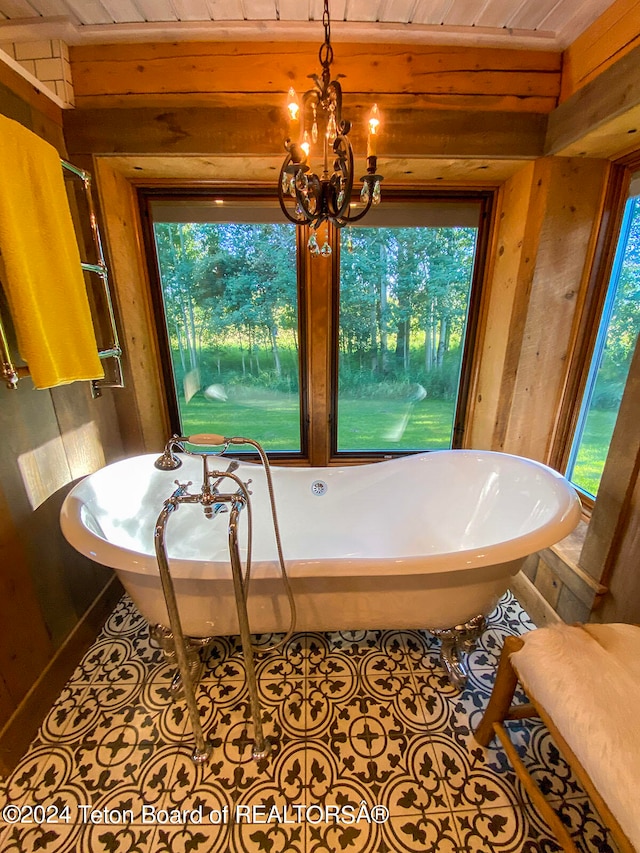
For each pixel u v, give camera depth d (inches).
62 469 57.1
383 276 77.3
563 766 44.6
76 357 52.4
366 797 42.1
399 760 45.3
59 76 57.6
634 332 59.2
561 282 65.5
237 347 81.5
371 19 54.1
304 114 37.7
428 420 88.1
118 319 68.3
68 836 39.3
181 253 75.7
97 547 44.4
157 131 59.3
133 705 52.0
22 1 50.1
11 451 47.5
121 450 74.4
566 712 32.9
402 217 73.9
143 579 46.3
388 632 63.3
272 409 86.0
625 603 49.3
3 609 45.2
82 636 59.6
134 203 71.1
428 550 70.6
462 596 49.0
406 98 60.0
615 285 62.9
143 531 65.7
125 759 45.8
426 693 53.2
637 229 58.5
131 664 58.1
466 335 81.8
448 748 46.5
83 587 61.2
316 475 72.2
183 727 49.3
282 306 78.8
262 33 56.0
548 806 36.9
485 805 41.3
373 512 73.5
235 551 37.5
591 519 53.8
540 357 69.4
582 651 37.1
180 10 52.0
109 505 59.6
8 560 46.3
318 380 80.4
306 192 37.8
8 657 45.7
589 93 51.4
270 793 42.5
